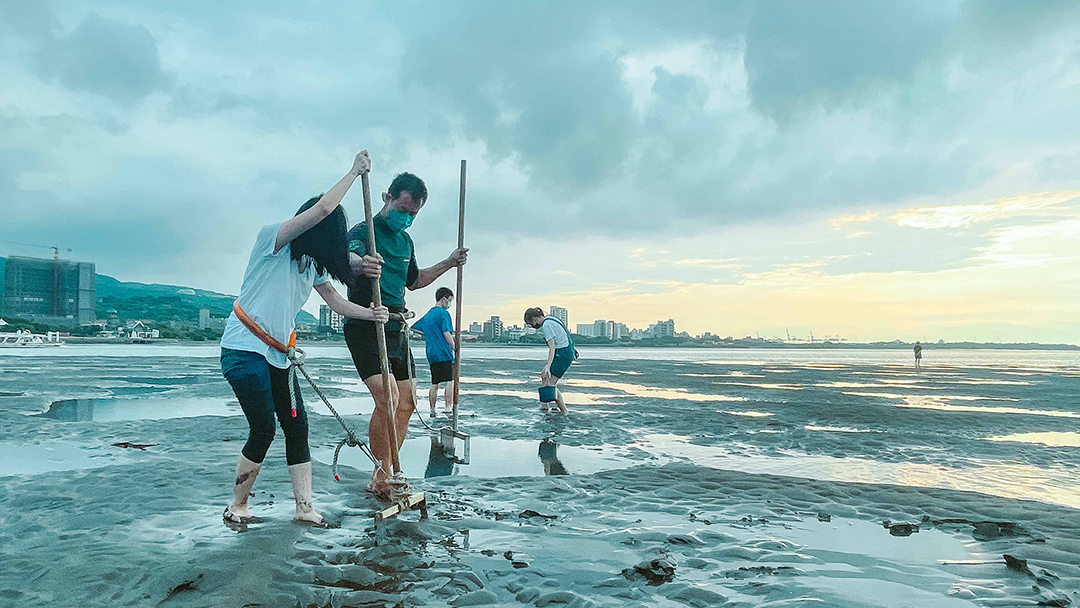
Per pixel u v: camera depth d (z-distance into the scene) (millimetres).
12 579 2666
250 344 3381
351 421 8242
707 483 4723
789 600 2492
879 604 2457
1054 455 6359
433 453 6262
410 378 4594
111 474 4754
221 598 2461
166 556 2924
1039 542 3293
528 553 3070
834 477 5184
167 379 16922
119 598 2477
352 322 4406
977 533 3467
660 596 2549
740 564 2949
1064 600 2506
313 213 3389
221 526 3432
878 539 3361
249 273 3432
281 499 4066
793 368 34344
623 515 3838
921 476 5270
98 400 11055
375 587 2607
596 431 7859
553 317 9758
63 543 3127
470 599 2506
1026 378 24641
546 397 9711
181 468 4988
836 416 9711
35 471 5023
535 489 4516
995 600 2510
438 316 9734
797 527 3592
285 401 3537
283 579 2664
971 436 7793
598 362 42000
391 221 4391
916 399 13742
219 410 9547
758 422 8789
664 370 29156
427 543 3205
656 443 7000
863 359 66500
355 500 4125
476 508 3963
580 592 2594
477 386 15914
